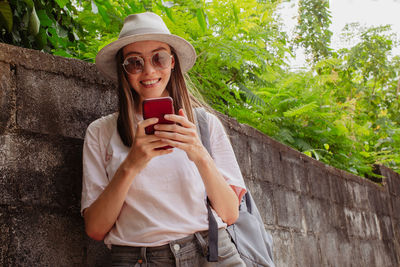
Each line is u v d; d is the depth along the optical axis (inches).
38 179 68.9
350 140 230.4
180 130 56.9
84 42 126.9
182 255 59.9
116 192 58.3
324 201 180.2
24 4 86.5
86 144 67.6
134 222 61.7
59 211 70.8
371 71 310.3
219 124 73.7
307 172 169.8
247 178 125.6
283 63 199.6
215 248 61.0
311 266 155.5
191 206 62.9
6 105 66.8
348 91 296.8
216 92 152.3
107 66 74.6
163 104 55.9
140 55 67.7
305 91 215.8
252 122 169.2
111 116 70.1
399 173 326.6
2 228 63.2
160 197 61.8
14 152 66.6
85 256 73.1
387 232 255.3
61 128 73.8
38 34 95.1
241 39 164.9
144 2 113.0
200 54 144.5
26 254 65.2
